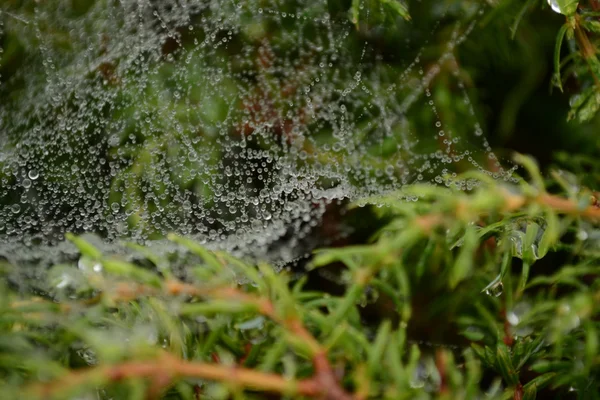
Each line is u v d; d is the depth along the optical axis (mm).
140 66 412
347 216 373
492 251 299
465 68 368
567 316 257
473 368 254
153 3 424
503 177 334
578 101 302
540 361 273
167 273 254
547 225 270
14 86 407
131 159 398
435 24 364
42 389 228
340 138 406
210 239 387
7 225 387
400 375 244
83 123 407
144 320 261
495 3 339
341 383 250
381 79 394
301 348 244
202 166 384
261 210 405
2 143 410
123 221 382
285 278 274
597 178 305
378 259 251
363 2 346
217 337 255
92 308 255
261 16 398
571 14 291
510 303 283
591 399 265
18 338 250
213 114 382
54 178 407
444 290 308
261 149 413
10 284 289
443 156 369
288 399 250
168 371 235
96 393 250
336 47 398
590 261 275
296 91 413
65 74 421
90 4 409
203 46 409
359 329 260
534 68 348
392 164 383
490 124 362
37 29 401
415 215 262
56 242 366
